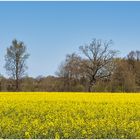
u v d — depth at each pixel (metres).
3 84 65.12
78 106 24.02
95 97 31.77
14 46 67.31
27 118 19.00
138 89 64.88
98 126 16.17
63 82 67.75
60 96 32.62
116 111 21.66
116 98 30.89
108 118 18.72
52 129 15.67
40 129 15.55
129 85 64.94
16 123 17.31
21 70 66.62
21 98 29.61
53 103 26.02
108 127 16.02
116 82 66.44
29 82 64.69
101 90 63.62
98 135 15.12
